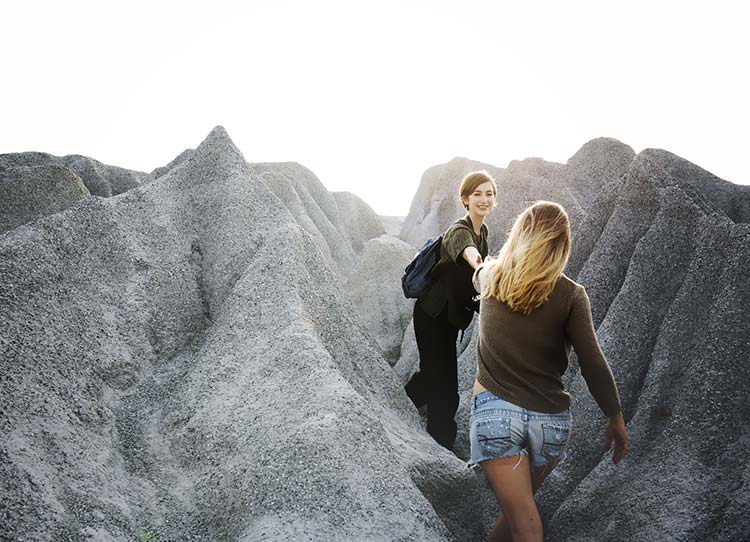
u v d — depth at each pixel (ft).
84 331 16.20
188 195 22.50
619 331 18.02
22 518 11.09
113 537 11.90
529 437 10.65
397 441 16.42
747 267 15.96
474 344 24.12
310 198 43.47
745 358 15.29
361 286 34.14
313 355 15.48
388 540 12.11
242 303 18.13
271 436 13.69
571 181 32.27
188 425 15.19
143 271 18.85
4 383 13.30
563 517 15.99
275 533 11.66
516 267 10.51
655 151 25.81
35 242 16.79
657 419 16.30
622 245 19.99
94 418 14.55
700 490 14.46
